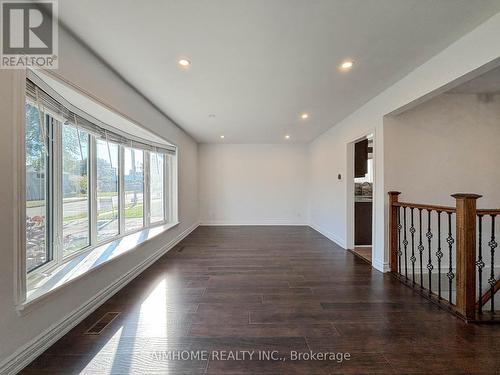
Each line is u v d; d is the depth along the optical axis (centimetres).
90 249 270
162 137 383
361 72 251
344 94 311
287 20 171
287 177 664
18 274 144
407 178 309
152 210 421
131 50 206
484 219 324
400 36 192
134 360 156
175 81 267
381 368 149
